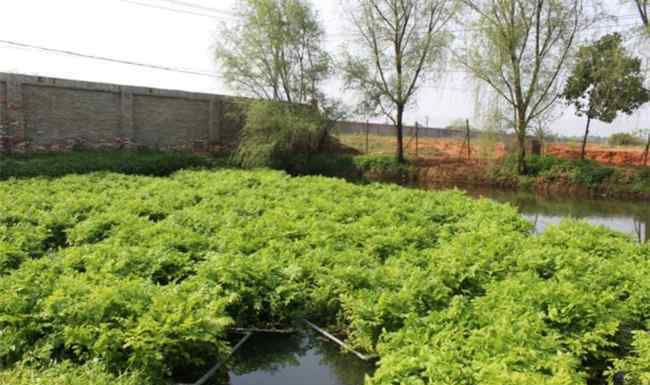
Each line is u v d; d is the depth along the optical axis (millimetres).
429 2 23297
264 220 9070
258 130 23078
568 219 9695
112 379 4301
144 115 22516
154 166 19219
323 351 5898
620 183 18781
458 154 26578
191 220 9234
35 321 4871
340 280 6223
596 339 4707
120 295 4969
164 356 4594
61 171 16141
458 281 6105
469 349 4234
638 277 6145
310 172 24312
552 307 5070
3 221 8992
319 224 8898
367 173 23859
